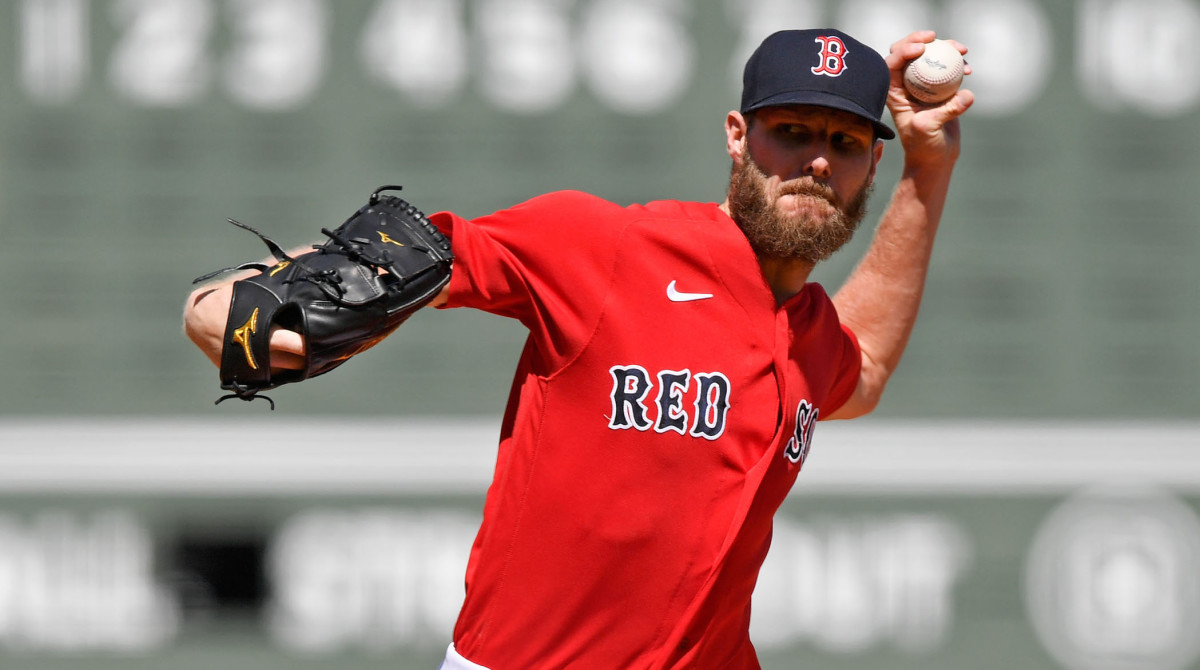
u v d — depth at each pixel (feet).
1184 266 79.05
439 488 78.28
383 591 77.82
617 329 26.78
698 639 28.48
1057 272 79.36
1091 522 78.89
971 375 79.30
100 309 77.87
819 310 29.73
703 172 78.23
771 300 27.53
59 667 76.95
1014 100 79.41
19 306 77.61
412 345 78.74
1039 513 79.15
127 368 77.97
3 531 77.30
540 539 27.37
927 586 78.95
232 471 77.97
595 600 27.35
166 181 77.82
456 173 78.02
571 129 78.28
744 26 78.48
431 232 26.71
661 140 78.28
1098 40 79.25
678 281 27.02
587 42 78.38
